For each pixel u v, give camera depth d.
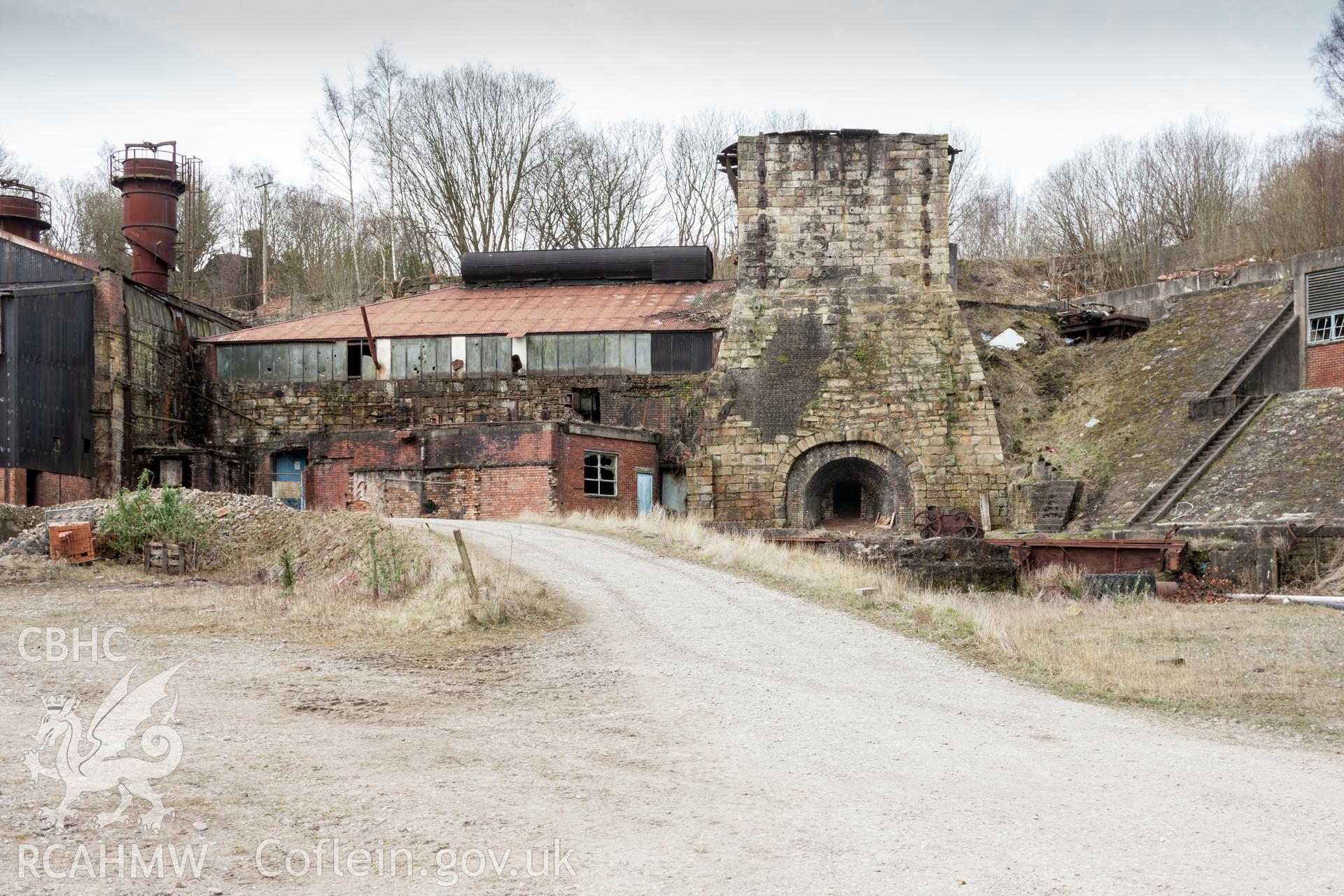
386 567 19.92
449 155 60.91
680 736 10.50
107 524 24.86
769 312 39.91
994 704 12.20
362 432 37.78
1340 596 24.09
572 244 63.19
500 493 35.75
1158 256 51.97
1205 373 37.66
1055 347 44.25
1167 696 12.77
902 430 38.53
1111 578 25.30
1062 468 37.31
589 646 15.53
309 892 6.43
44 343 35.62
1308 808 8.27
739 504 38.69
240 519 26.39
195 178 66.75
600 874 6.77
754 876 6.77
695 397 41.97
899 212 40.12
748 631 16.69
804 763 9.54
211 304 65.56
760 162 40.62
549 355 43.09
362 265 67.94
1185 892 6.58
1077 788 8.80
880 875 6.81
